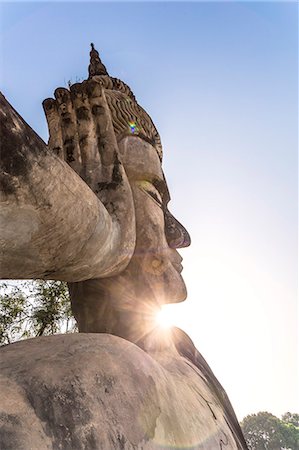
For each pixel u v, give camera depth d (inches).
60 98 117.6
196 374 119.8
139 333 118.2
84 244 81.3
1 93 62.9
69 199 73.1
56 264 80.2
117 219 99.7
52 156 69.8
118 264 101.8
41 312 429.1
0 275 74.5
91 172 106.1
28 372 62.6
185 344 140.2
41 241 72.1
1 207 62.0
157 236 123.8
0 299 426.9
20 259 72.7
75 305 126.0
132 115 137.3
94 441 59.4
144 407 73.2
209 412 103.2
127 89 159.8
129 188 107.3
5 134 60.1
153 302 121.1
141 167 129.0
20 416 54.3
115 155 109.1
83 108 112.5
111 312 120.3
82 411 61.2
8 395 56.6
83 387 64.8
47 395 59.8
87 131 110.6
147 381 79.1
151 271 122.1
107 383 69.6
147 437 70.3
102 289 121.3
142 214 124.0
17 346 73.7
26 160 63.2
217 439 97.4
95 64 174.7
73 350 73.0
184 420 86.0
